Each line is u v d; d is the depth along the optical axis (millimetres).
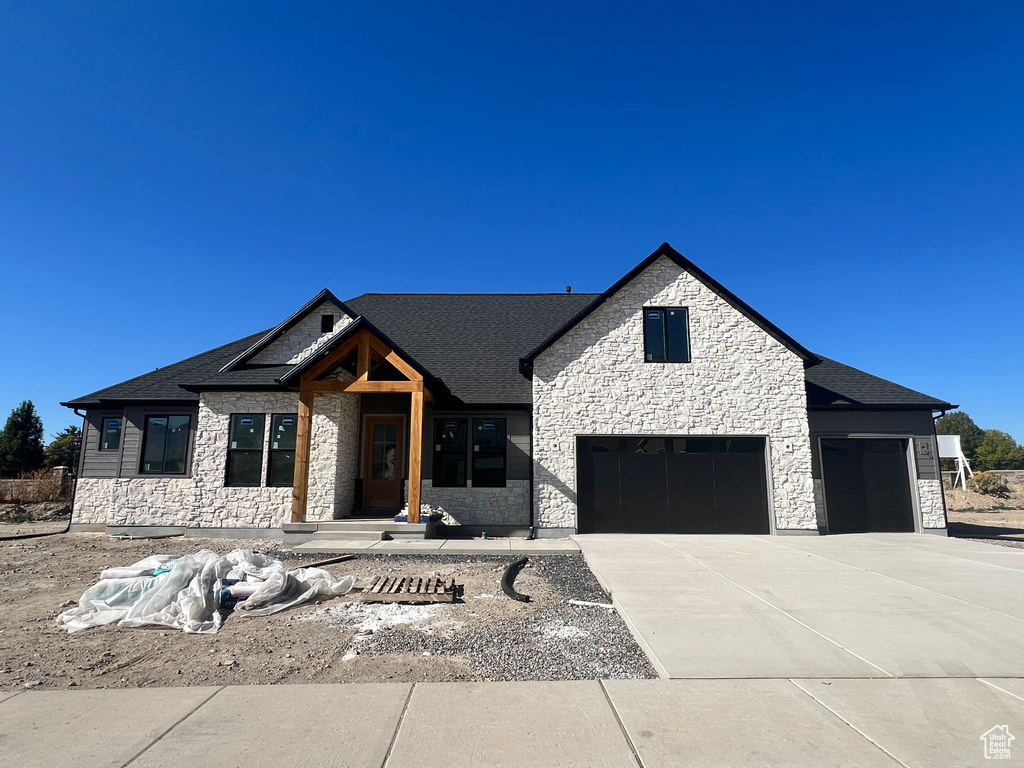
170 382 15781
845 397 14984
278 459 14539
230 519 14297
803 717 4059
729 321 14836
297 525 13008
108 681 4949
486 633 6297
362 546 11680
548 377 14617
